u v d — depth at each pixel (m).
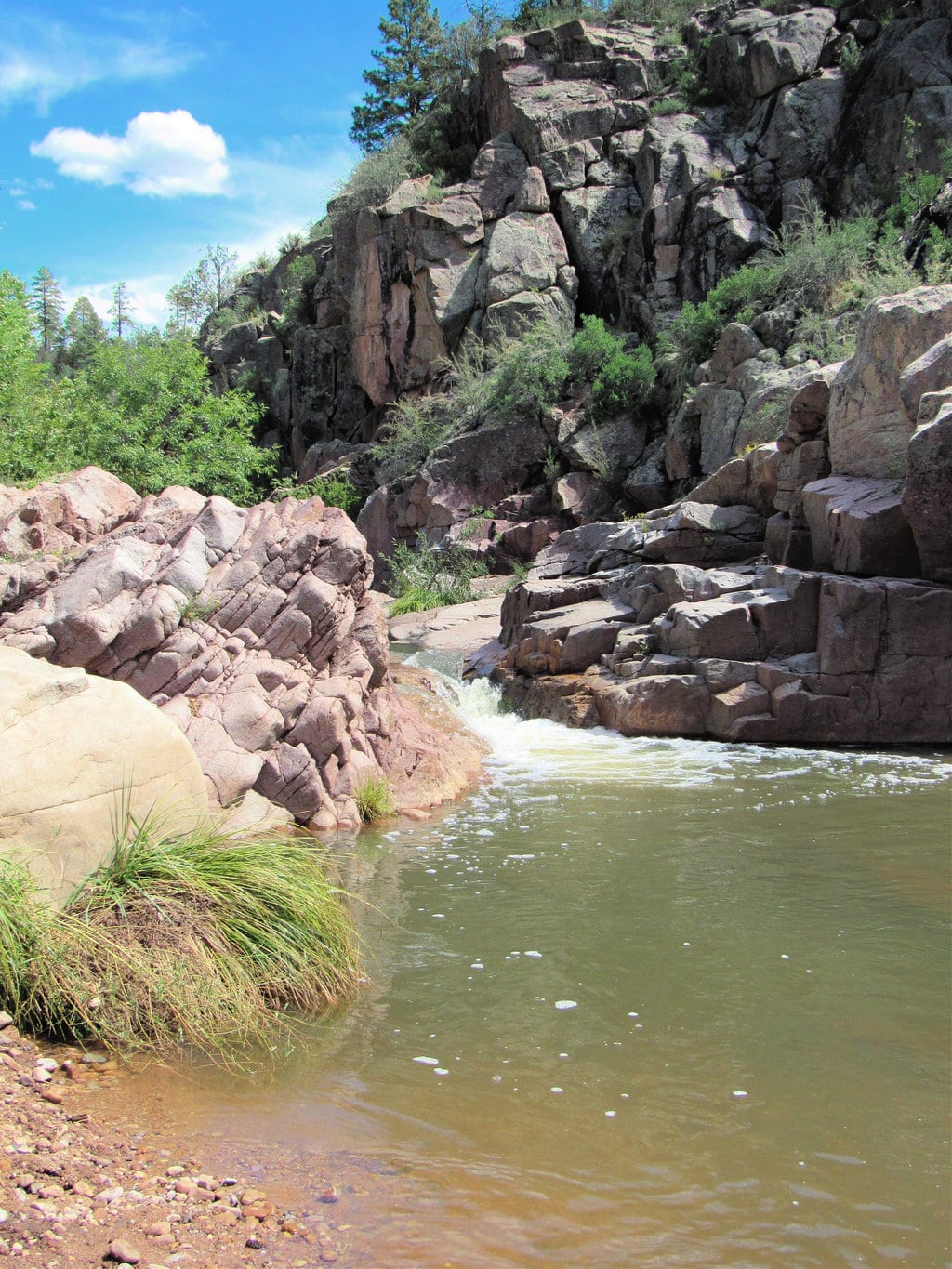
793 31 26.78
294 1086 4.21
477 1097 4.14
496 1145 3.78
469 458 25.92
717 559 15.43
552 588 15.88
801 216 25.45
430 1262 3.08
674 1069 4.37
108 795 5.48
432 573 24.12
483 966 5.49
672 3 32.88
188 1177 3.46
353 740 9.13
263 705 8.57
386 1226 3.26
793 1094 4.16
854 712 11.52
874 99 25.27
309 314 39.22
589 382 25.50
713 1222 3.33
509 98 30.84
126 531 9.45
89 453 22.28
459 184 30.58
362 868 7.23
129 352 25.77
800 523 14.13
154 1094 4.09
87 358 62.31
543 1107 4.06
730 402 20.33
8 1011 4.57
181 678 8.60
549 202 29.73
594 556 17.03
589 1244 3.20
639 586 14.43
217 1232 3.16
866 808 8.67
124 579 8.62
